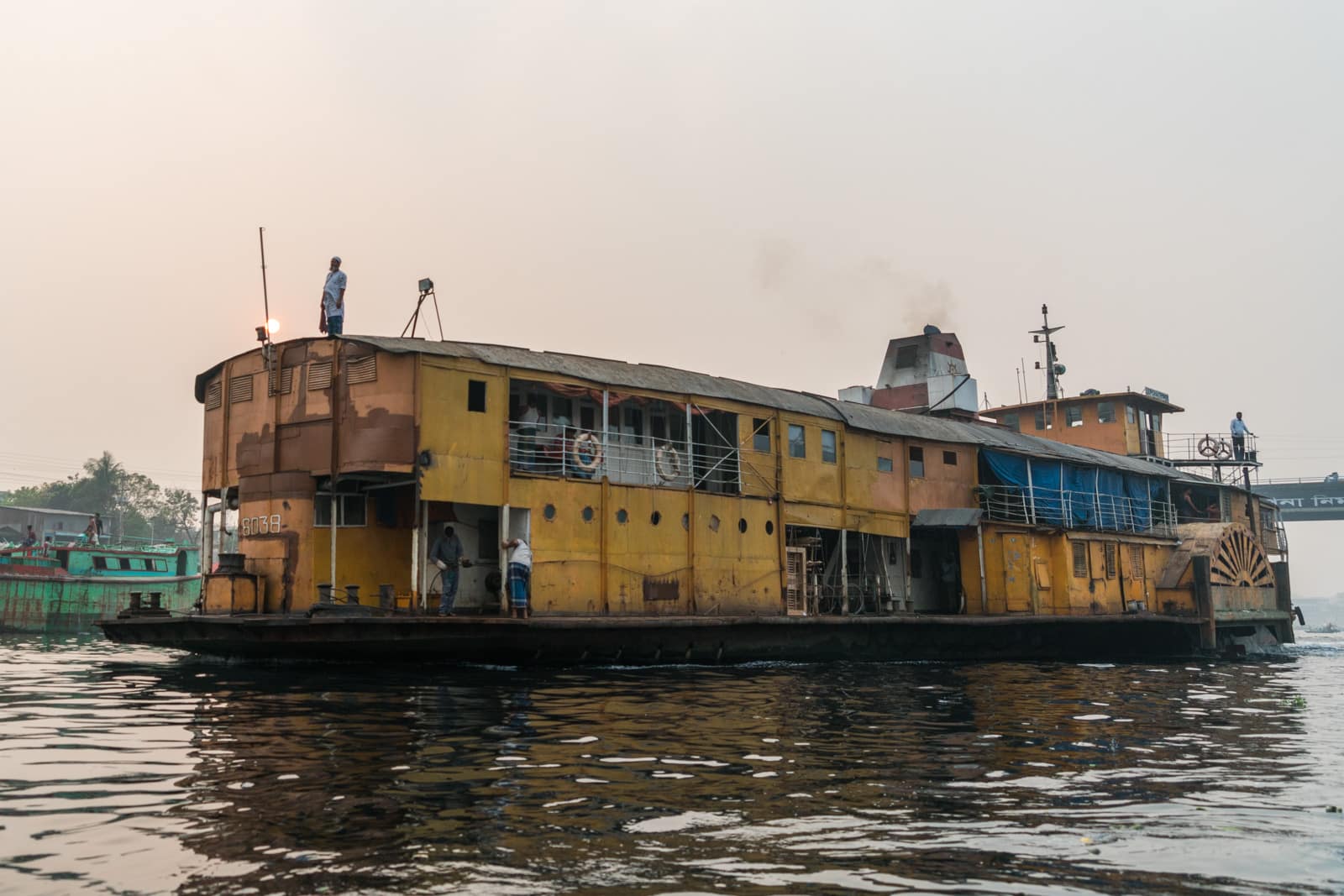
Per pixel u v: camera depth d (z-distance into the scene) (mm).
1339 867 5914
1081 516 32375
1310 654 32781
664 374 22703
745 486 23328
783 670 19750
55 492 87000
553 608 19375
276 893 5227
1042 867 5871
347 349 18656
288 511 18766
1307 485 87438
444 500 18109
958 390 35031
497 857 5883
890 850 6172
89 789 7496
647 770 8500
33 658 20391
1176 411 42031
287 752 9016
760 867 5785
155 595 19203
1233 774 8828
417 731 10281
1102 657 28969
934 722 12094
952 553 30172
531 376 19703
